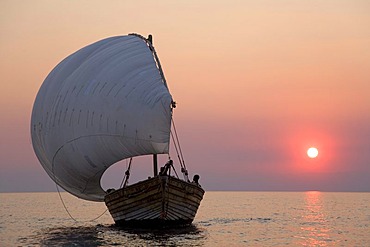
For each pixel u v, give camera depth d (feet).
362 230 157.89
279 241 132.16
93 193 157.28
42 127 150.61
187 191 135.64
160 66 145.48
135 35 154.30
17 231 153.48
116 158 139.95
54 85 149.59
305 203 355.97
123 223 140.87
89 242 124.26
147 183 133.28
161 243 120.88
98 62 143.74
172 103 132.26
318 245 126.82
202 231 146.30
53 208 293.43
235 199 456.45
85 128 140.36
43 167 161.99
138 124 132.98
